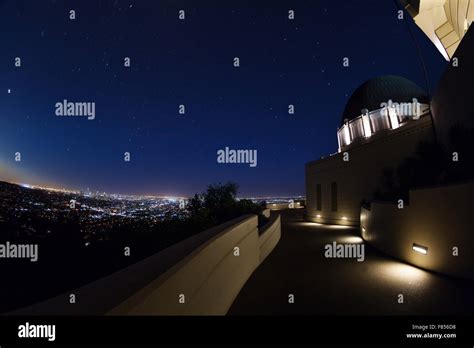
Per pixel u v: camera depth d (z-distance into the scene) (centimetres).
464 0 1430
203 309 330
